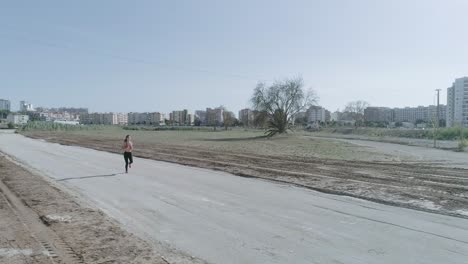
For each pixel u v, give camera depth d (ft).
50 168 75.00
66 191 49.11
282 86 260.21
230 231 31.30
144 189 50.85
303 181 57.77
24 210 37.96
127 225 33.27
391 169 74.13
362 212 37.68
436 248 27.04
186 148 136.56
